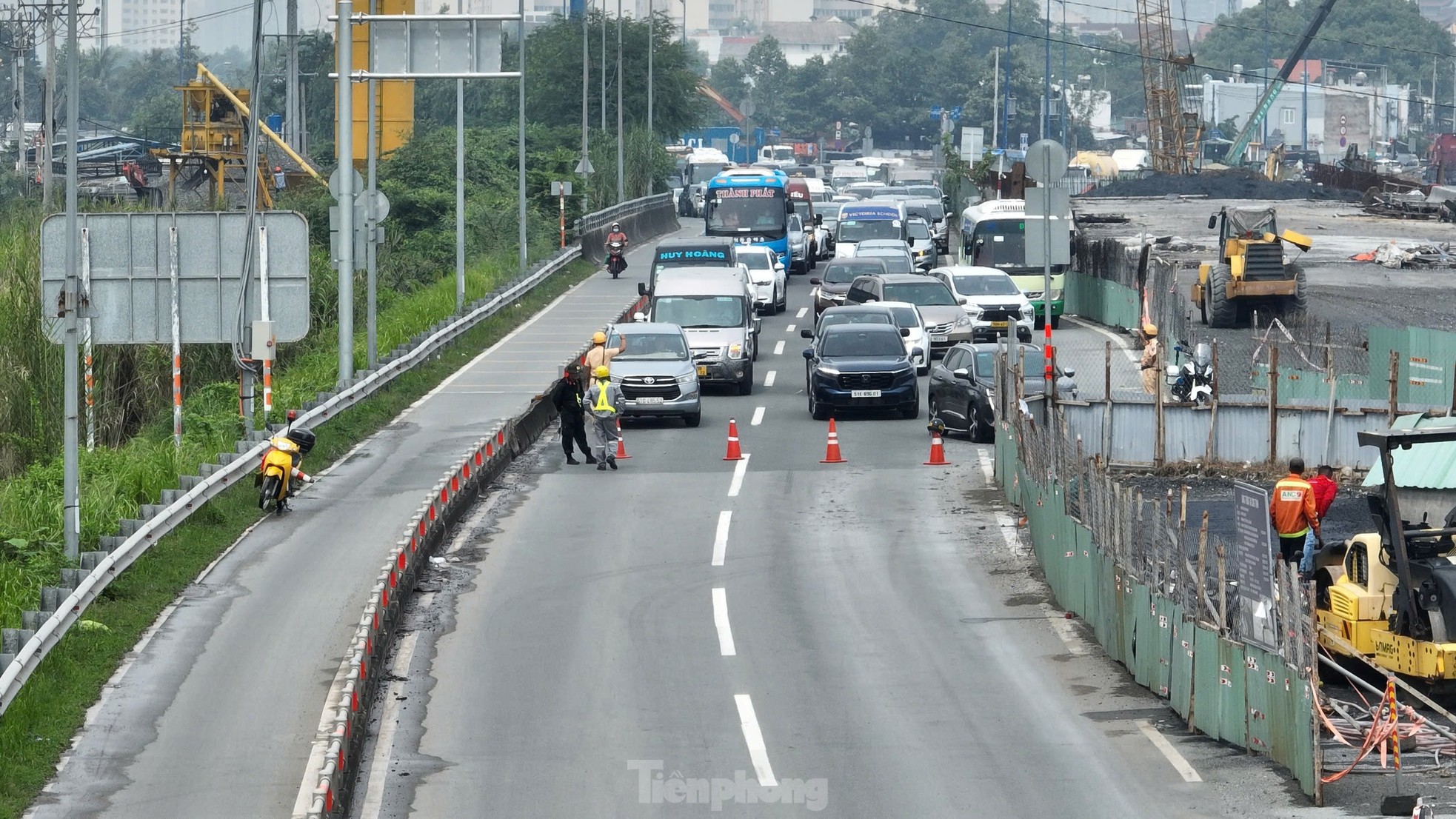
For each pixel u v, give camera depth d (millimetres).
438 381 131250
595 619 65312
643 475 95938
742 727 51906
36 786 44500
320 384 119562
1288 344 108812
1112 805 44625
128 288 97500
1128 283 159250
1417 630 50250
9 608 60531
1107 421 95250
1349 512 83000
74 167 69375
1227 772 47125
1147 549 56844
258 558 72625
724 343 127500
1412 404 93125
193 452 91312
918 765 48281
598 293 194750
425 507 75812
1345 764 46969
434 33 113250
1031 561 75188
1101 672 58469
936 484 92625
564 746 50156
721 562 74938
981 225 172500
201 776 45219
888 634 63312
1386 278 181375
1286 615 45844
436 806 45125
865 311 131250
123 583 65500
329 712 50844
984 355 108062
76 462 68938
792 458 101125
